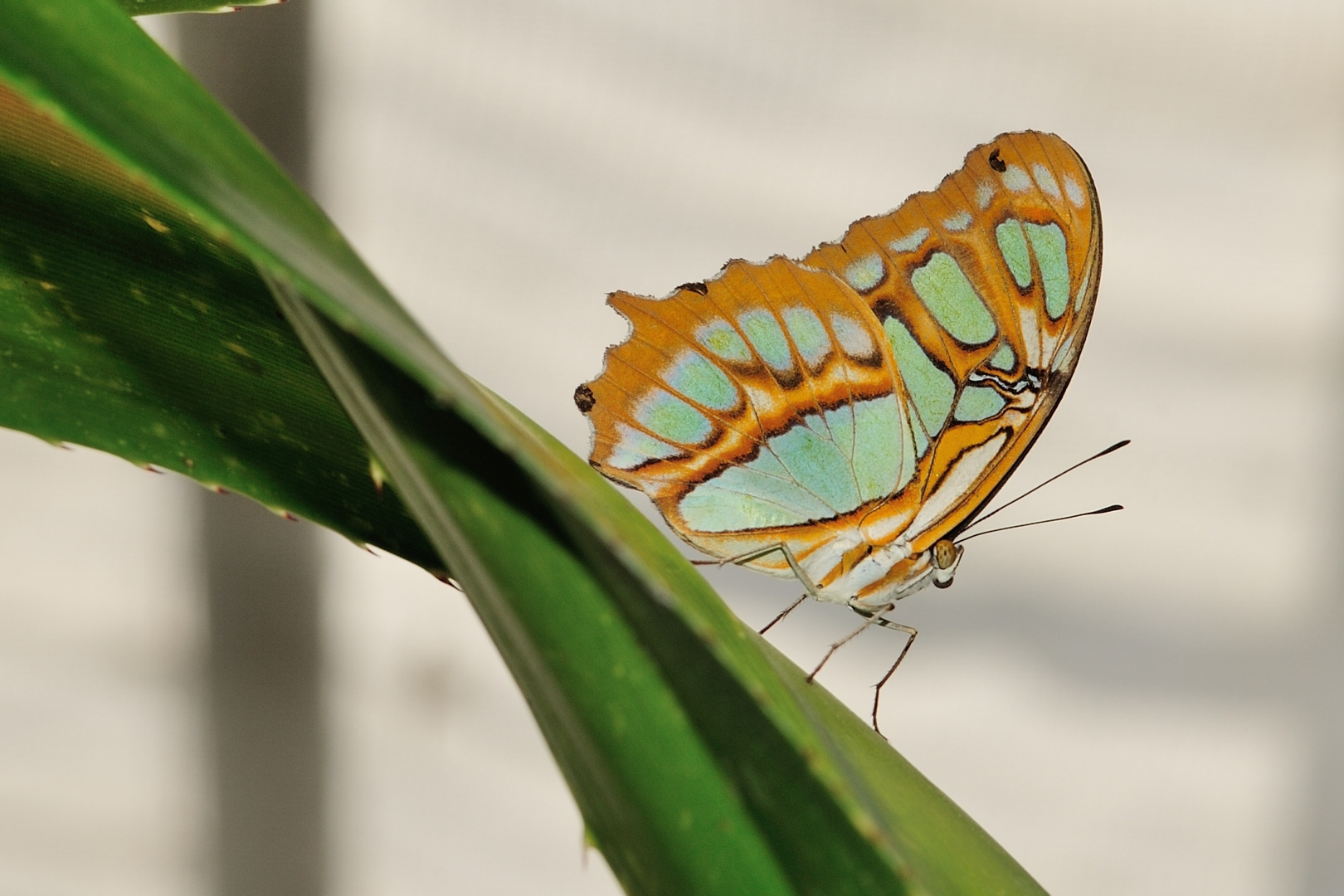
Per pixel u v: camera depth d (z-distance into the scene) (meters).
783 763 0.46
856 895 0.48
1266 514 0.88
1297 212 0.87
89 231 0.66
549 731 0.54
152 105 0.35
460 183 0.88
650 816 0.50
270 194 0.36
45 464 0.88
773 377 0.79
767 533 0.80
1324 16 0.87
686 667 0.46
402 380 0.44
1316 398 0.88
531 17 0.87
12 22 0.33
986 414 0.80
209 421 0.72
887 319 0.79
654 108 0.88
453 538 0.47
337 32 0.87
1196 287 0.88
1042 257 0.79
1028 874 0.70
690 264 0.88
